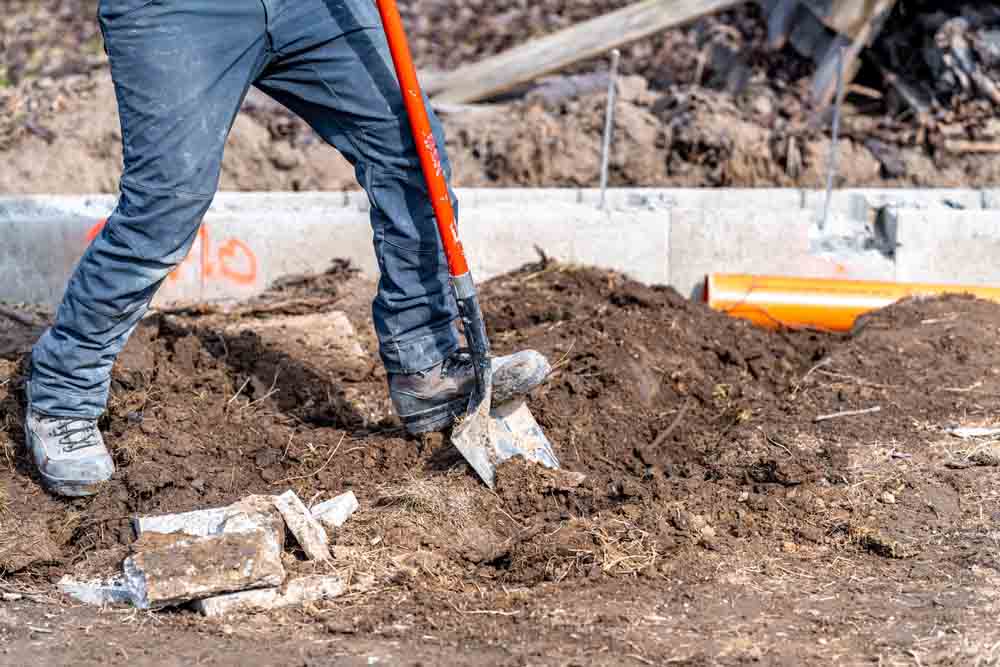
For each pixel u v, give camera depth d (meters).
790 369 8.43
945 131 11.92
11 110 12.60
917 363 8.05
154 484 6.38
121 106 5.71
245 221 9.40
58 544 6.10
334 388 7.73
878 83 12.75
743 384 8.07
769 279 9.34
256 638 5.12
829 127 12.26
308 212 9.66
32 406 6.30
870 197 10.45
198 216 5.93
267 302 9.28
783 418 7.49
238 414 7.33
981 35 11.99
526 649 4.96
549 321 8.72
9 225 8.97
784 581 5.63
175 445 6.79
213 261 9.40
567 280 9.34
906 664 4.79
